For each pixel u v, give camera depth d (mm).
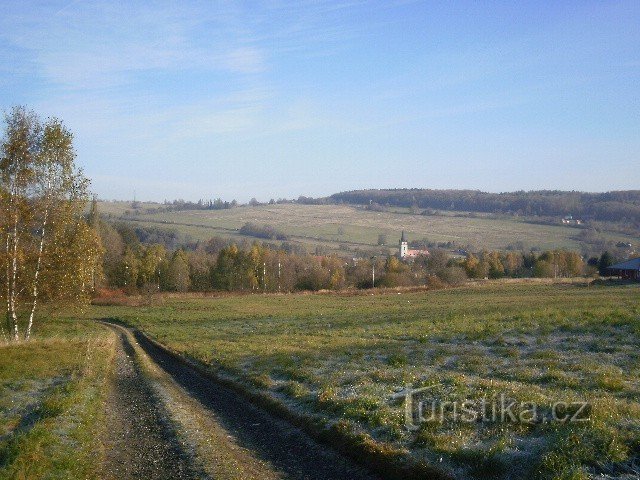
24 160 33688
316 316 50531
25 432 13500
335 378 18109
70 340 34594
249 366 22750
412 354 22344
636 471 8648
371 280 106500
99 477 10953
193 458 11719
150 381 21688
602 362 18188
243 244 134875
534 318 30578
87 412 15758
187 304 76938
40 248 34281
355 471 10852
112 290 94438
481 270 111938
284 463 11445
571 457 9203
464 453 10109
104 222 105188
